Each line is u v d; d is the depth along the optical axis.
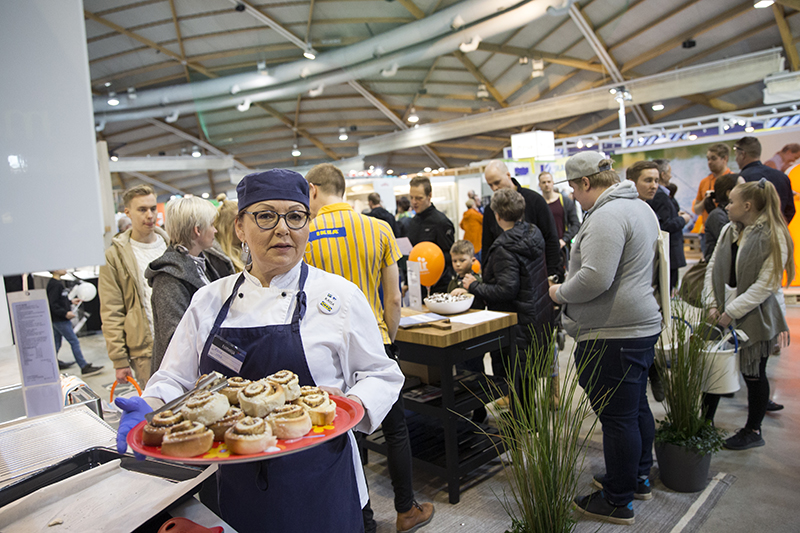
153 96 13.84
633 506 2.16
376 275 1.96
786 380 3.65
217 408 0.85
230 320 1.13
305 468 1.04
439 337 2.22
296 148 19.03
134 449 0.79
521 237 2.72
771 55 9.91
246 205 1.08
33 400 1.17
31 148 0.66
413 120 16.16
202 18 10.96
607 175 2.03
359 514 1.19
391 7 10.12
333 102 15.48
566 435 1.66
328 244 1.88
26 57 0.66
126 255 2.36
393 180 8.67
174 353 1.17
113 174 18.98
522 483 1.68
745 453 2.60
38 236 0.67
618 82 12.15
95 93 13.70
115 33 11.30
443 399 2.28
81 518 0.85
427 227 4.01
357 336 1.15
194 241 1.83
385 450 2.48
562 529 1.64
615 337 1.95
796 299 6.15
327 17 10.75
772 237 2.34
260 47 12.07
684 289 2.93
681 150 7.96
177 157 17.05
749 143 3.40
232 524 1.06
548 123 15.81
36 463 1.04
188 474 0.95
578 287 1.94
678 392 2.27
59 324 5.13
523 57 11.39
